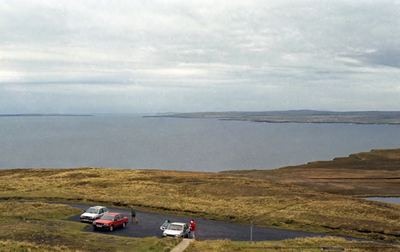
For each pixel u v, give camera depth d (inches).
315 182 3449.8
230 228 1521.9
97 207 1521.9
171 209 1870.1
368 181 3659.0
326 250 1088.8
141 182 2640.3
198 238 1242.0
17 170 3206.2
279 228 1573.6
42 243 1012.5
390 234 1497.3
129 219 1604.3
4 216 1421.0
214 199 2186.3
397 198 2896.2
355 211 1883.6
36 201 1939.0
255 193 2380.7
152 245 1049.5
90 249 984.9
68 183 2529.5
